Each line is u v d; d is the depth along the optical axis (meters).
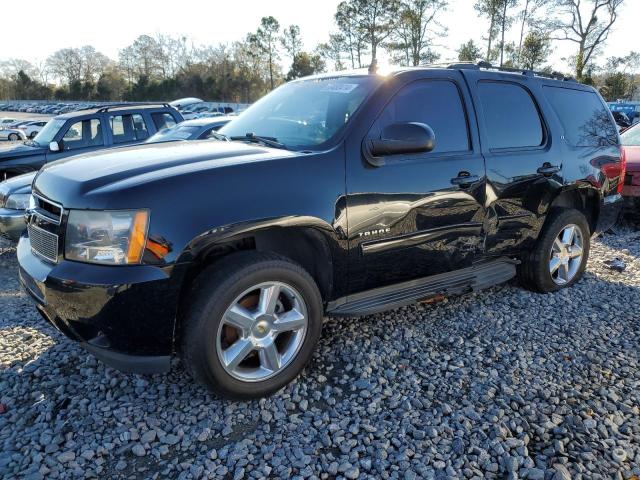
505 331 3.81
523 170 3.98
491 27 52.88
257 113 3.88
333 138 3.10
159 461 2.45
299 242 3.10
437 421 2.73
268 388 2.88
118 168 2.76
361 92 3.33
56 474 2.35
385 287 3.47
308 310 2.96
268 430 2.66
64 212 2.59
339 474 2.36
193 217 2.54
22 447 2.52
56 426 2.67
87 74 89.50
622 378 3.19
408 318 4.00
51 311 2.65
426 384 3.08
